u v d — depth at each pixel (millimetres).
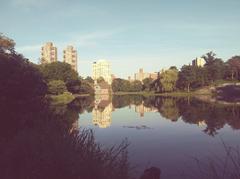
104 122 42688
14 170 11109
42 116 19984
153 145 25875
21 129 17562
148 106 74750
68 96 107562
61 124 16828
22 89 20703
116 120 45406
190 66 153375
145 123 41500
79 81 145875
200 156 21469
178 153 22812
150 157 21438
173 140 28344
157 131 33938
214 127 35625
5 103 19312
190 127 36438
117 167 12023
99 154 12281
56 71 120625
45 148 11977
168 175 17031
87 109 66188
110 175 11203
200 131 33125
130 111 61969
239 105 66625
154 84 182875
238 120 40938
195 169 17891
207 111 54688
